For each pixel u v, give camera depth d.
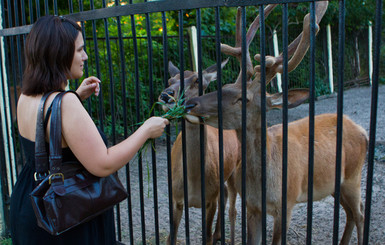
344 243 3.49
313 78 1.71
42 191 1.63
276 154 2.83
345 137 3.45
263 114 1.90
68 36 1.73
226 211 4.44
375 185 4.80
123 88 2.38
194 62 7.63
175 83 3.26
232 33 10.78
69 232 1.75
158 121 1.83
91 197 1.69
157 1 2.07
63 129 1.62
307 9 12.16
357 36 15.26
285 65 1.78
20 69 3.05
